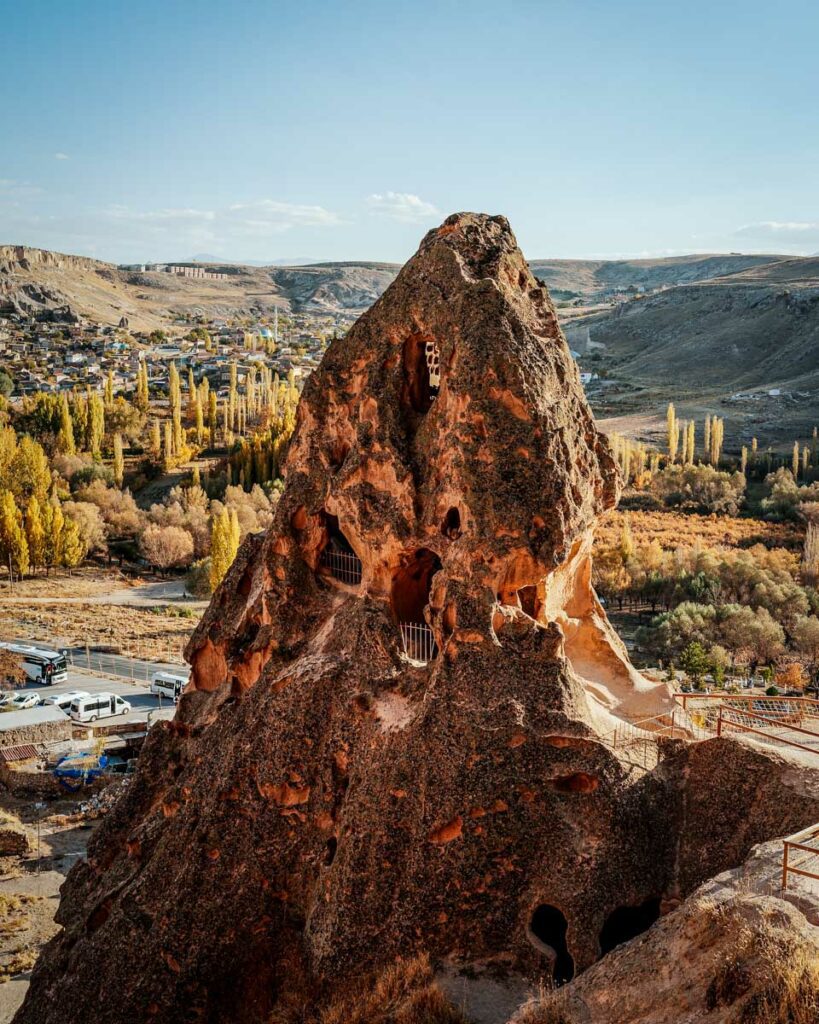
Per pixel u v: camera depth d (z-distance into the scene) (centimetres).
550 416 1958
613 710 2211
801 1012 1255
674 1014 1377
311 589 2291
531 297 2256
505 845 1806
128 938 2019
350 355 2219
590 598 2364
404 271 2197
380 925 1814
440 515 2014
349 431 2217
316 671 2080
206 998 1947
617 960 1530
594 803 1838
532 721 1859
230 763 2067
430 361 2212
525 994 1694
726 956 1394
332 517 2309
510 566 1934
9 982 3117
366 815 1862
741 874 1623
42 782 4744
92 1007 2005
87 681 6675
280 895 1997
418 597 2223
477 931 1786
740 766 1922
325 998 1798
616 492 2250
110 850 2353
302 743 2027
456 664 1903
